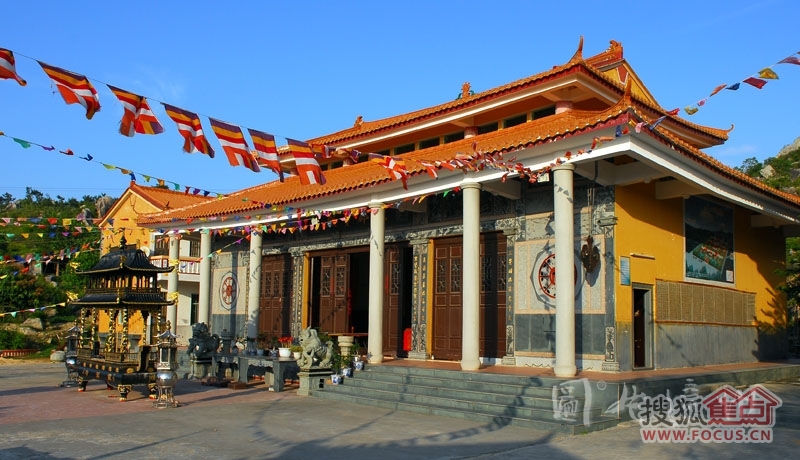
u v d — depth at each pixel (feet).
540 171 57.06
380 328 70.03
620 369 59.52
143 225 99.86
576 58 60.90
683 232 71.41
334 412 53.01
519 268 67.36
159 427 45.57
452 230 73.51
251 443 40.06
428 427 46.29
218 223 89.97
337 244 86.89
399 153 82.07
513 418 47.24
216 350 78.07
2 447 38.42
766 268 88.84
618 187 61.67
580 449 39.06
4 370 95.14
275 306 94.48
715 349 74.95
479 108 69.36
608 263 60.64
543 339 64.39
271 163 42.39
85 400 59.41
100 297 61.52
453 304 72.84
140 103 36.14
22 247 149.79
